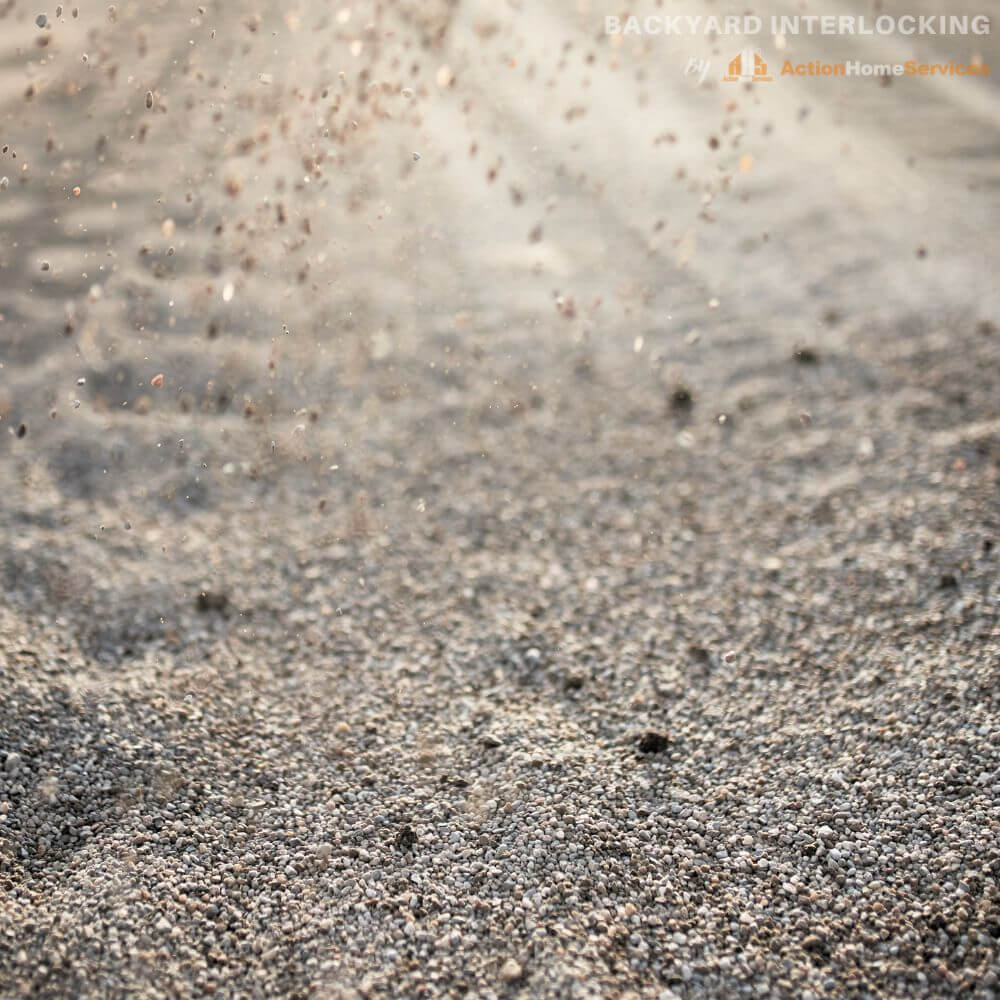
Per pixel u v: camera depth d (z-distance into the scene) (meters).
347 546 2.49
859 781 2.28
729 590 2.43
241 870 2.25
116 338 2.67
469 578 2.46
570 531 2.51
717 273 3.19
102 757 2.30
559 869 2.24
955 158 3.85
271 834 2.27
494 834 2.26
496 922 2.22
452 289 3.01
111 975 2.20
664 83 4.38
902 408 2.61
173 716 2.33
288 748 2.32
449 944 2.21
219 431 2.59
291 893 2.24
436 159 3.53
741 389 2.67
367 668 2.38
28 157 3.01
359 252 3.09
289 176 3.07
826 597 2.41
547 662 2.38
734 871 2.24
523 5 4.54
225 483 2.54
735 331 2.88
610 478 2.56
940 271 3.11
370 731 2.33
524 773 2.30
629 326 2.92
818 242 3.35
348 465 2.57
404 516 2.52
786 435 2.60
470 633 2.41
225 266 2.86
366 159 3.31
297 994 2.19
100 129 3.00
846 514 2.49
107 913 2.22
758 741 2.31
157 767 2.30
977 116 4.16
